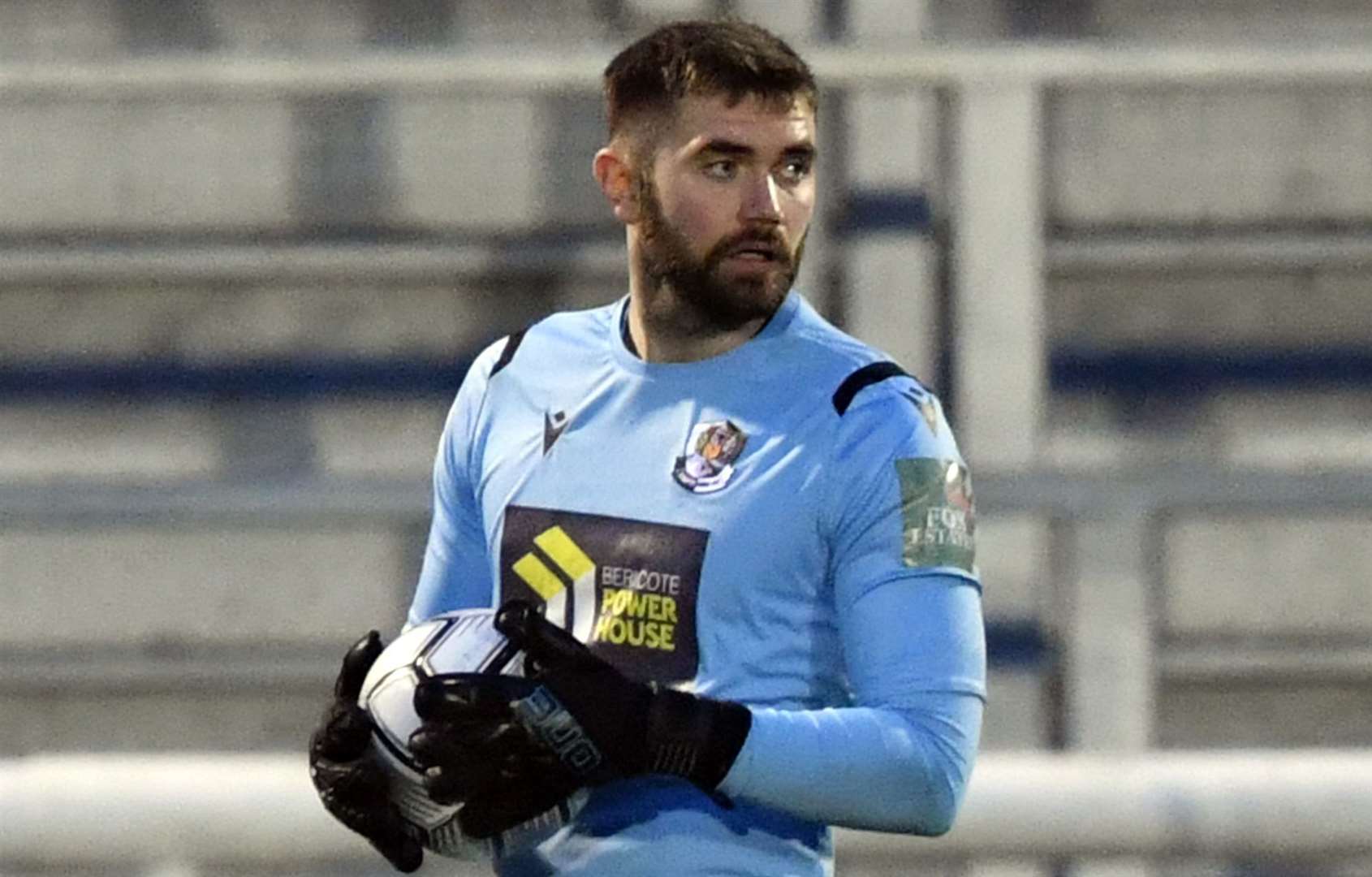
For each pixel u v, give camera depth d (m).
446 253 18.47
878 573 6.71
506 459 7.29
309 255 18.50
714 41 6.82
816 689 6.86
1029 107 17.94
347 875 14.27
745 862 6.84
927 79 17.88
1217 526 17.83
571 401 7.24
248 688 18.12
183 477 18.50
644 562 6.83
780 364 6.98
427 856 13.45
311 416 18.52
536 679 6.49
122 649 18.14
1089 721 17.75
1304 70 17.92
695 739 6.38
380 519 18.06
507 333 18.53
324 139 18.48
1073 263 18.28
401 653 7.02
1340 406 18.34
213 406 18.55
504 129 18.45
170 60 18.22
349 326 18.58
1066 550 17.78
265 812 10.13
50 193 18.50
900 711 6.60
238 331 18.56
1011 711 17.72
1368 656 17.86
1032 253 18.02
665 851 6.80
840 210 18.12
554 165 18.47
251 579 18.14
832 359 6.98
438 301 18.53
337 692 7.00
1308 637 17.89
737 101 6.76
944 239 18.08
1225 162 18.30
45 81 18.19
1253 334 18.38
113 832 10.12
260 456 18.53
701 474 6.87
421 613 7.82
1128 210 18.30
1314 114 18.27
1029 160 17.97
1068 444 18.28
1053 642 17.78
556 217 18.50
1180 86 18.20
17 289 18.52
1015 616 17.78
